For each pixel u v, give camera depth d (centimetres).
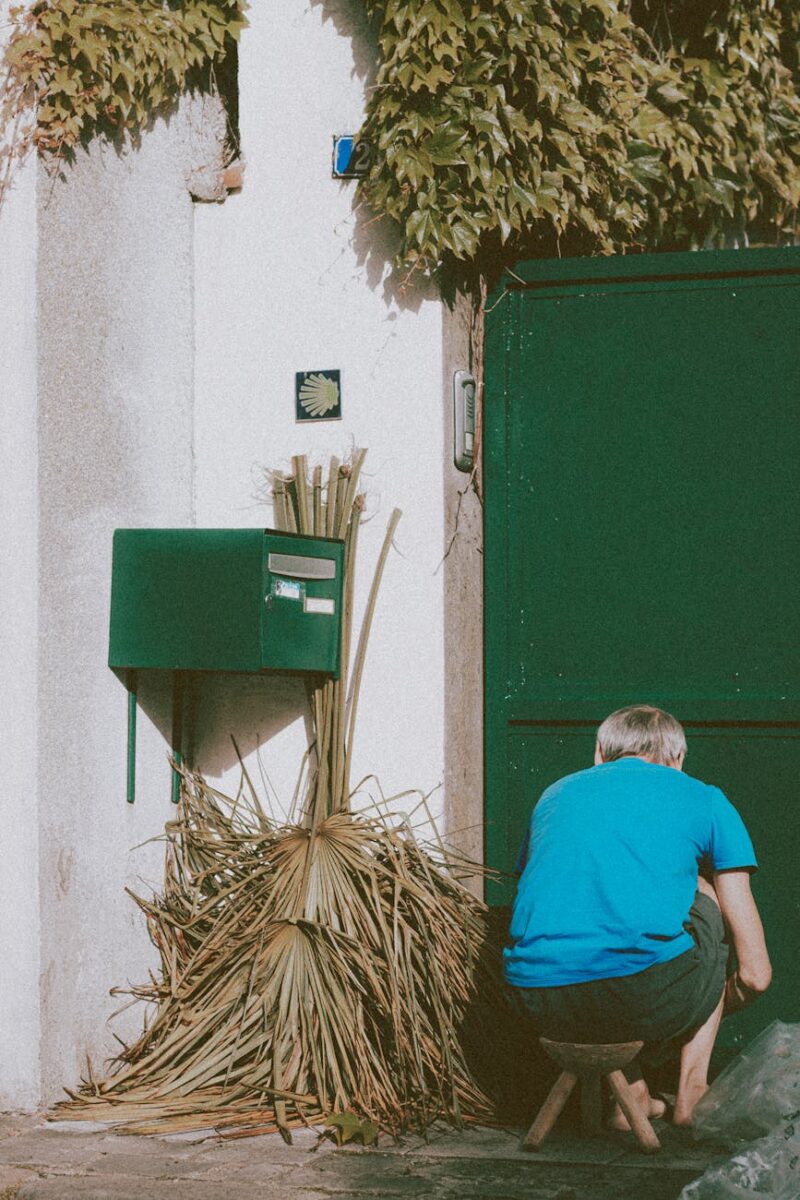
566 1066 366
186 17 477
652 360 476
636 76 542
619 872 368
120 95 453
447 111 452
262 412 489
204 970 451
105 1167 368
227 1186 351
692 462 473
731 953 400
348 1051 412
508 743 485
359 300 478
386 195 461
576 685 479
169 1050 431
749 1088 376
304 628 454
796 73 620
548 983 365
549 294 484
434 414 468
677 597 473
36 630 424
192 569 447
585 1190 345
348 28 480
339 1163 369
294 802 472
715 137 561
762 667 467
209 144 500
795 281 467
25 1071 421
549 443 484
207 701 495
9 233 426
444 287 470
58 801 431
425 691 465
